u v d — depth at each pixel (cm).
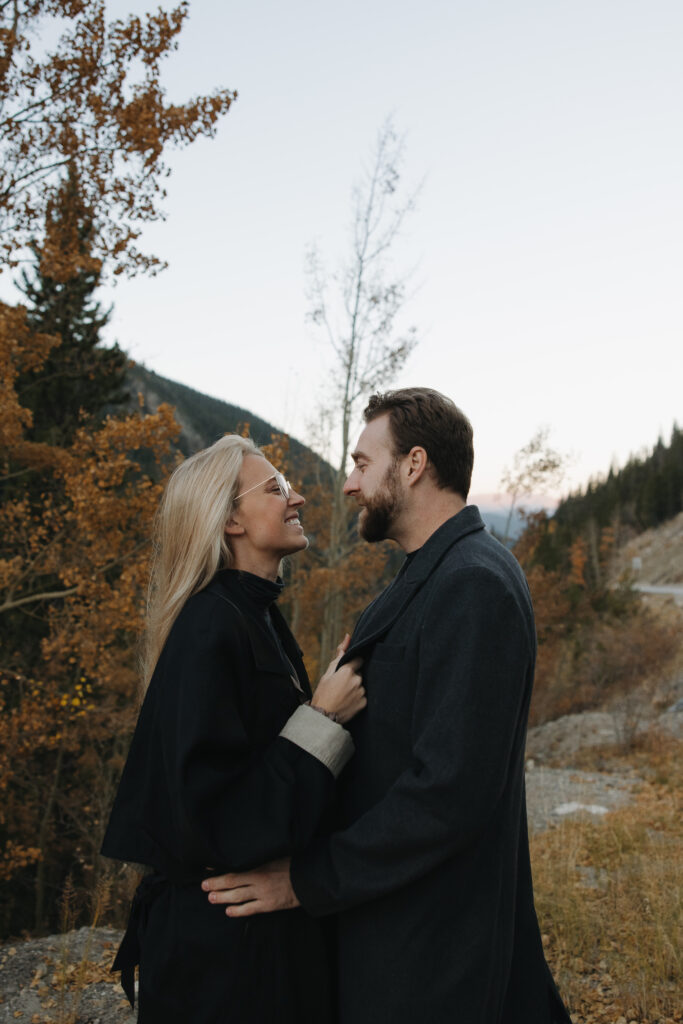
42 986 320
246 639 161
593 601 3014
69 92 713
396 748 153
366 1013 147
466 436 173
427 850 136
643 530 7606
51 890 1431
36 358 926
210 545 170
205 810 140
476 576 146
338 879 141
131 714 1295
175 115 735
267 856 139
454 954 145
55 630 973
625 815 710
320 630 2114
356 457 177
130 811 158
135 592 911
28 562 944
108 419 918
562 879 475
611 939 384
